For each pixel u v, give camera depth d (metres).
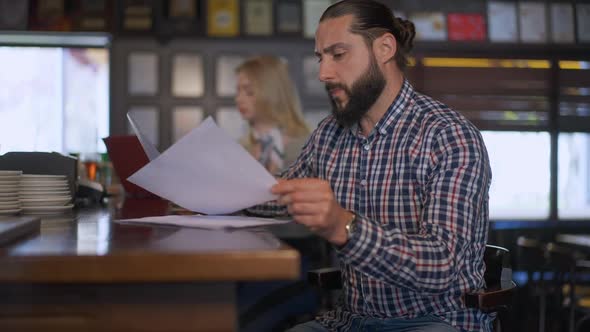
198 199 1.29
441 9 4.27
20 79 4.34
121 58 4.06
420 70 4.25
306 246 2.96
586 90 4.39
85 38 4.18
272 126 4.12
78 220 1.36
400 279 1.14
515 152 4.38
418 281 1.15
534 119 4.34
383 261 1.12
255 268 0.81
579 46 4.34
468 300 1.33
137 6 4.07
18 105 4.34
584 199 4.49
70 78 4.39
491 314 1.46
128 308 0.85
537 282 3.33
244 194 1.21
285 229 2.94
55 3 4.06
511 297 1.38
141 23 4.07
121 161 2.35
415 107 1.53
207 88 4.11
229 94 4.12
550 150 4.36
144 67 4.08
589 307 3.16
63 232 1.09
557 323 3.20
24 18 4.03
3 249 0.85
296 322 2.68
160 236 1.02
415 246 1.15
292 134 4.13
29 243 0.92
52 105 4.37
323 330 1.52
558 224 4.26
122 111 4.06
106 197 2.37
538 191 4.39
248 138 4.12
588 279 3.86
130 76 4.07
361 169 1.55
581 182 4.48
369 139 1.55
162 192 1.30
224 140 1.09
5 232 0.91
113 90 4.06
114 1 4.07
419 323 1.40
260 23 4.14
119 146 2.32
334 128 1.70
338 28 1.54
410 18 4.23
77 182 2.14
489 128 4.31
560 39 4.35
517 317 3.45
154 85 4.08
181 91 4.10
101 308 0.85
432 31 4.24
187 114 4.11
